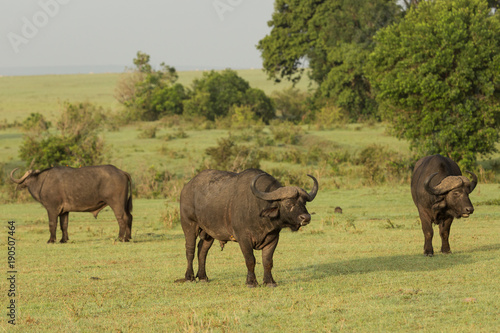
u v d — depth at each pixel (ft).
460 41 227.81
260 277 77.71
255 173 69.05
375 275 74.79
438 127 233.76
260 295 65.41
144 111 501.15
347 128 394.52
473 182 85.10
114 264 92.43
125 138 354.95
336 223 138.10
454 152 232.94
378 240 110.32
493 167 262.06
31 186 123.65
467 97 232.94
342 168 268.21
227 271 83.46
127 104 515.09
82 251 107.45
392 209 167.94
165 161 283.38
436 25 233.96
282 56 511.40
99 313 60.49
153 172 248.73
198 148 313.32
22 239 127.13
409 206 173.06
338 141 340.80
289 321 53.98
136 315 59.00
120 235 121.49
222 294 67.51
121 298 67.05
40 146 260.62
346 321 53.11
